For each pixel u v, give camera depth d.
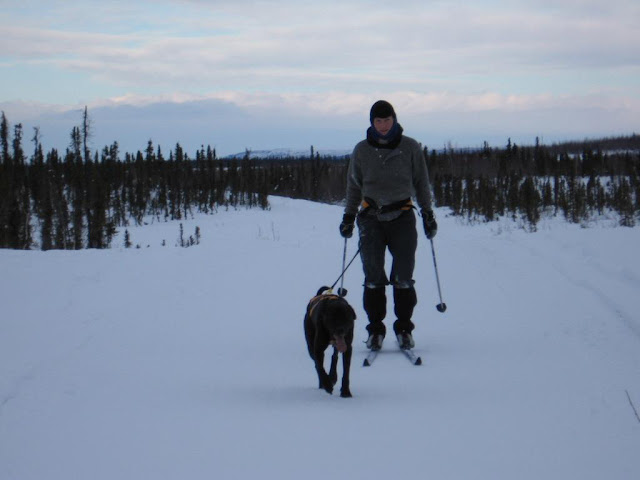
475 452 3.88
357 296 10.71
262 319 8.91
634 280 9.77
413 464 3.69
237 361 6.64
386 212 7.07
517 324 7.92
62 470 3.70
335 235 23.19
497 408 4.78
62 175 45.69
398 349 7.12
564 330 7.38
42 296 9.97
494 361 6.28
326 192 74.06
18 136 52.97
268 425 4.46
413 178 7.33
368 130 7.21
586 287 9.70
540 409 4.72
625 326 7.29
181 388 5.57
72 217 36.06
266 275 12.89
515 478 3.48
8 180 39.19
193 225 37.22
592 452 3.86
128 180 50.59
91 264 13.23
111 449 4.03
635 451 3.86
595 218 25.28
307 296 10.71
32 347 6.99
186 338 7.72
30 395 5.28
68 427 4.48
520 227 23.20
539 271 11.67
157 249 16.55
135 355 6.84
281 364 6.53
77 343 7.25
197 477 3.55
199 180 56.28
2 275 11.55
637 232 15.25
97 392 5.41
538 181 44.50
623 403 4.78
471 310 8.98
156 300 10.08
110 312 9.04
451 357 6.54
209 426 4.45
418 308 9.39
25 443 4.17
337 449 3.96
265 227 31.66
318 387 5.63
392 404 4.98
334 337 5.14
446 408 4.82
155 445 4.08
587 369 5.78
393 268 7.16
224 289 11.27
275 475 3.55
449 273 12.27
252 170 63.56
